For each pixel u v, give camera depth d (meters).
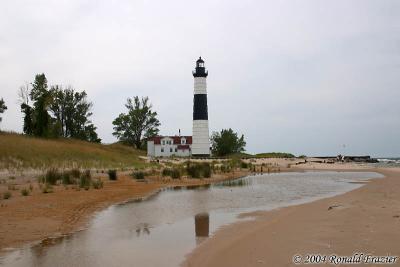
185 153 100.38
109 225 16.19
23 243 13.02
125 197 25.64
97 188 29.47
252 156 105.69
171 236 14.04
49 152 55.34
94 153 63.72
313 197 26.05
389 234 11.73
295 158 102.44
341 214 16.00
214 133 108.81
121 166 57.81
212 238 13.37
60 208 19.75
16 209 18.78
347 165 82.31
